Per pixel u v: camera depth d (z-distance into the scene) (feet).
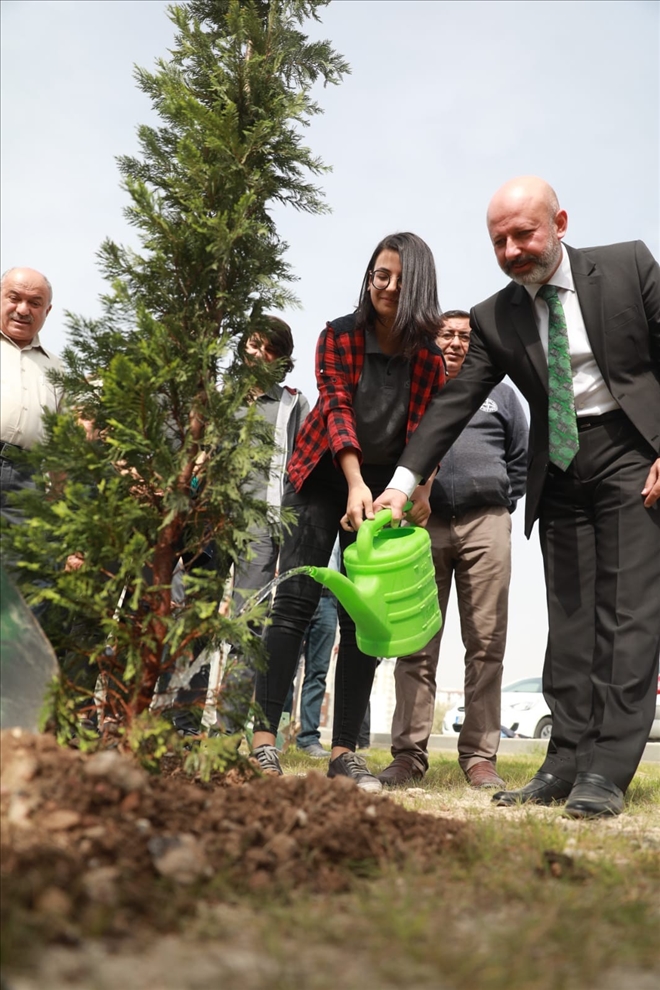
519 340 13.24
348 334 14.06
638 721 12.07
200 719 10.11
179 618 10.07
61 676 9.06
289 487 14.20
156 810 7.17
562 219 12.97
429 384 14.20
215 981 4.65
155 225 10.55
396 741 16.69
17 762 7.19
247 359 10.70
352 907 6.10
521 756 30.22
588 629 13.38
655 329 12.63
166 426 10.39
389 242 13.52
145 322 9.95
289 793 8.30
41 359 15.38
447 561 17.19
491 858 7.66
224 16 11.82
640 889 7.05
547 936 5.61
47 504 9.71
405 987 4.70
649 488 12.47
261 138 11.10
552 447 12.96
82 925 5.23
